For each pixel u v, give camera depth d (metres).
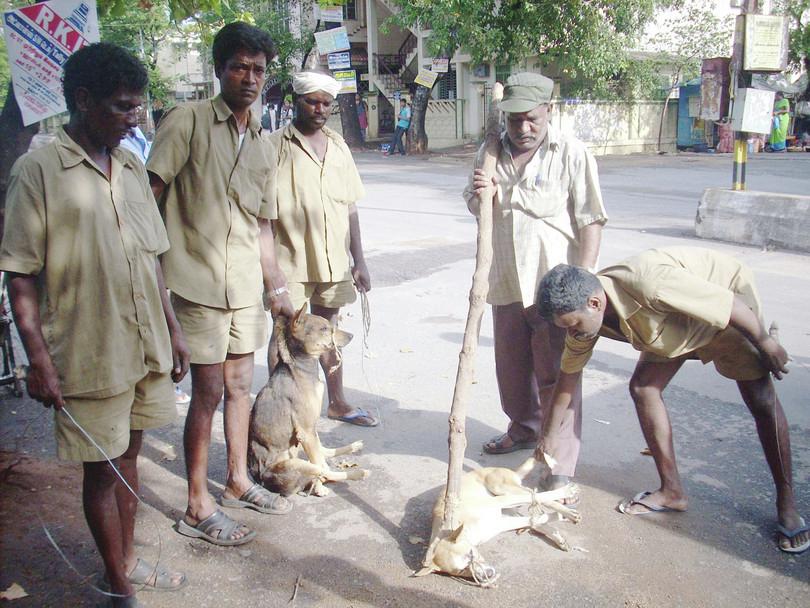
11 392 5.14
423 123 25.03
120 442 2.70
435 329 6.56
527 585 3.10
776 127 22.77
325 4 5.68
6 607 2.96
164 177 3.26
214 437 4.59
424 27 23.28
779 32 9.23
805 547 3.28
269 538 3.49
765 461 4.11
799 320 6.40
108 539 2.79
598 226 3.77
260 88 3.35
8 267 2.44
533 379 4.21
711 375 5.41
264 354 6.12
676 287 3.03
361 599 3.03
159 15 20.16
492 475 3.57
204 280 3.33
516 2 19.09
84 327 2.58
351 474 3.88
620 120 23.53
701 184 15.59
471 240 10.21
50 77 4.21
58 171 2.50
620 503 3.69
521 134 3.61
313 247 4.29
